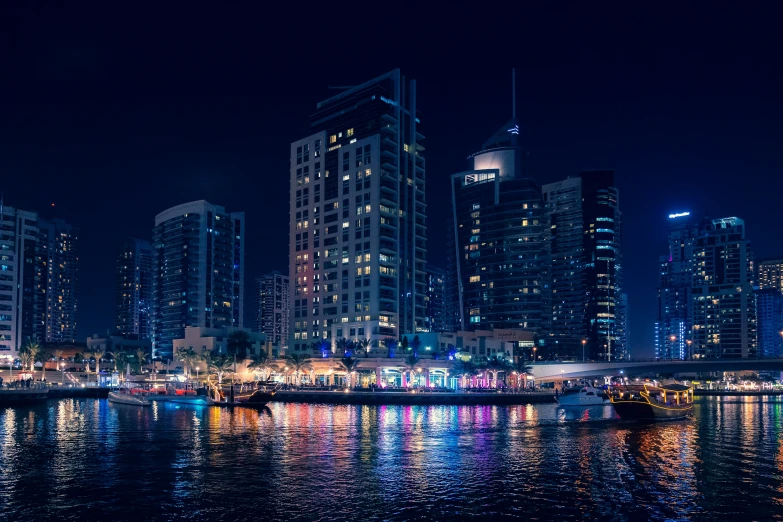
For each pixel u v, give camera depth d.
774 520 45.16
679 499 50.44
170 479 56.81
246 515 45.56
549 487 54.22
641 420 106.00
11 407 139.00
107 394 183.88
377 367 188.50
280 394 161.00
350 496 50.88
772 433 90.81
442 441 80.00
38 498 49.97
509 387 198.75
